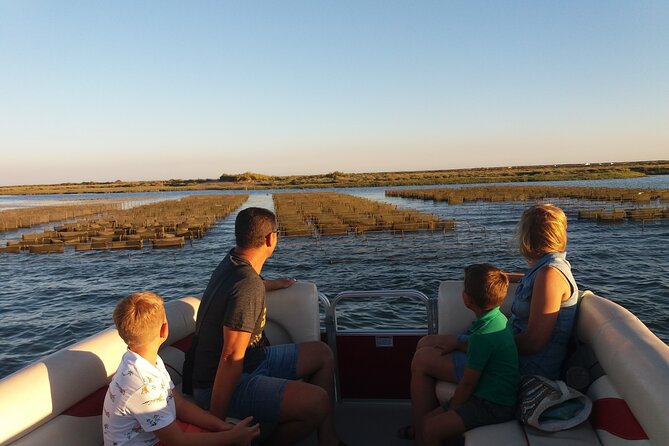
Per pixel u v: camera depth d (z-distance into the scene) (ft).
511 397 7.90
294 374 9.43
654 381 5.76
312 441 10.05
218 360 8.39
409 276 57.21
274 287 10.88
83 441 7.07
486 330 7.89
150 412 6.60
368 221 108.06
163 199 335.88
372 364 11.87
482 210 151.84
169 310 9.93
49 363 7.01
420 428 9.21
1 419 5.86
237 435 7.26
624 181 390.63
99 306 48.73
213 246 92.79
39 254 87.71
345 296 11.53
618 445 6.38
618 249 68.28
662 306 39.47
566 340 8.43
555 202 167.73
